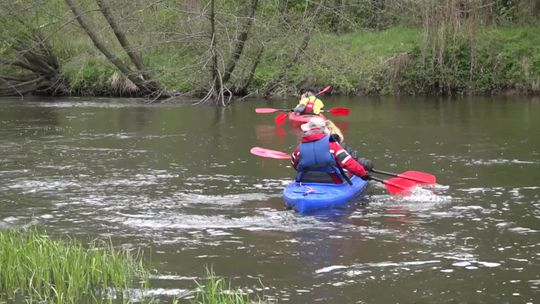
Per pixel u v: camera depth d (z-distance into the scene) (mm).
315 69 22625
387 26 27094
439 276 5934
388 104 20797
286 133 15016
